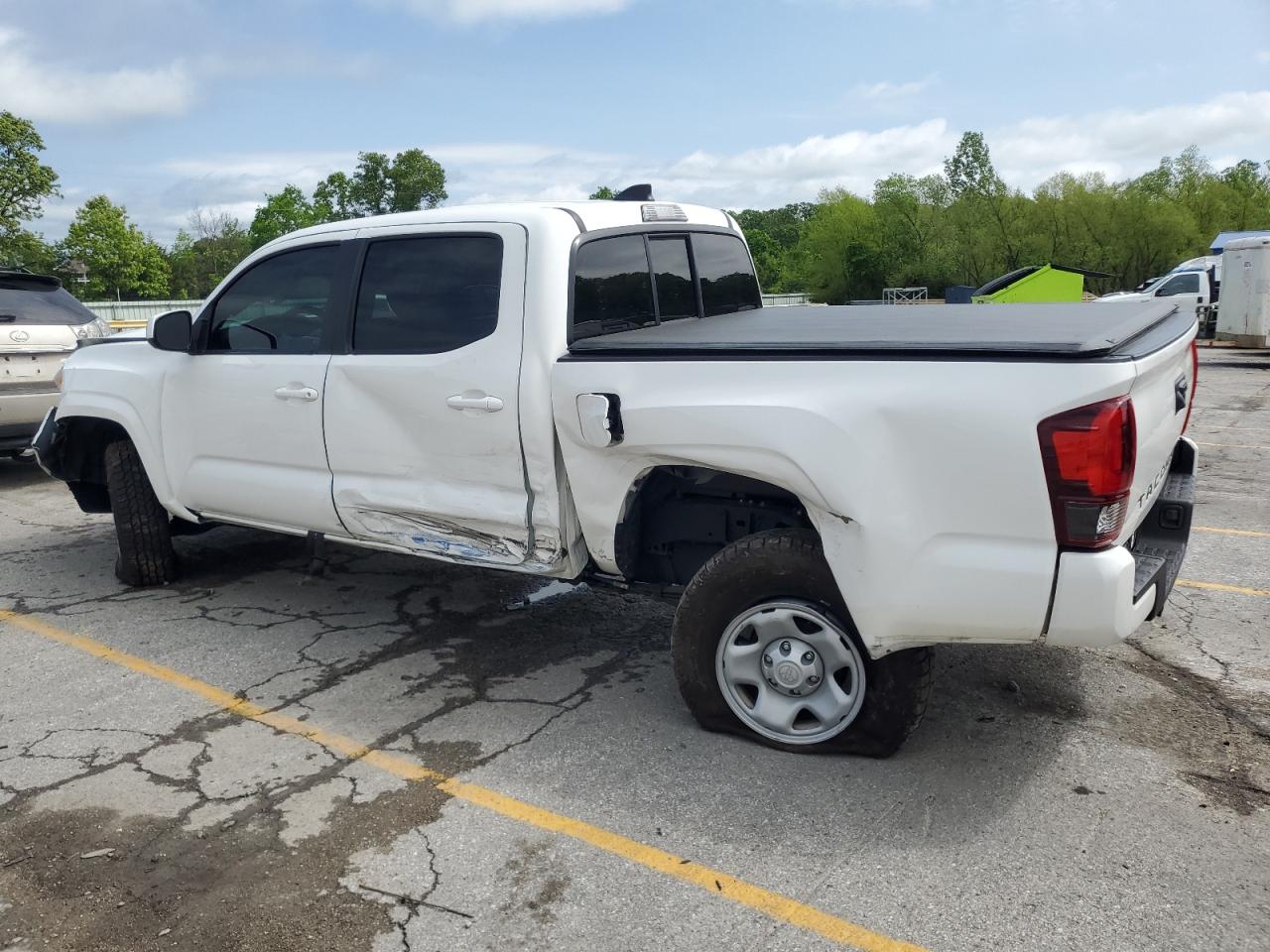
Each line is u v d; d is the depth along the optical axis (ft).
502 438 12.15
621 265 13.29
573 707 12.87
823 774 10.88
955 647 14.49
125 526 17.56
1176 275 73.05
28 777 11.25
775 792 10.54
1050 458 8.96
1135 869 9.04
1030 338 9.55
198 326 15.60
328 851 9.70
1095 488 8.90
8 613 16.98
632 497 11.59
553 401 11.59
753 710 11.47
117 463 17.42
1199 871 8.99
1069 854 9.30
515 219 12.20
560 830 9.96
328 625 16.12
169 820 10.30
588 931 8.42
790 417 9.89
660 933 8.36
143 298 226.58
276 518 15.24
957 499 9.39
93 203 215.92
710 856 9.45
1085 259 184.55
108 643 15.48
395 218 13.53
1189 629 15.05
